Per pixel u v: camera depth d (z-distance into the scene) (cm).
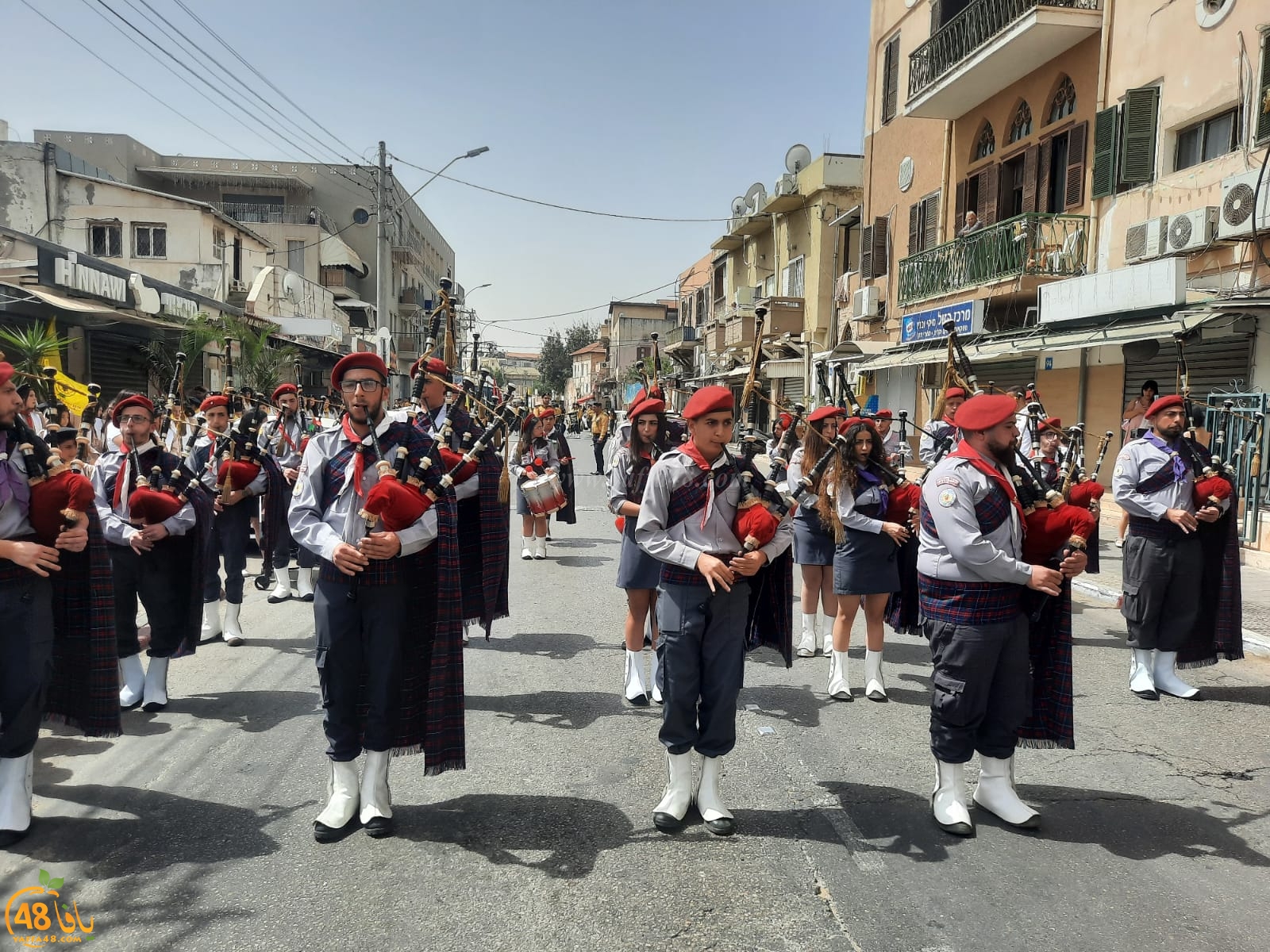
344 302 3784
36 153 2228
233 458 597
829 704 533
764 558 355
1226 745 470
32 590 351
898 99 1930
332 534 345
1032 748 416
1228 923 299
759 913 303
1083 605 828
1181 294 1036
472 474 500
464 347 636
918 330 1645
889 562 519
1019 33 1320
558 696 540
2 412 346
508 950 280
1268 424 943
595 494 1736
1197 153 1138
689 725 369
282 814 374
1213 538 546
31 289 1248
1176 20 1150
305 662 600
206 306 1830
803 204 2633
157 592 494
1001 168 1558
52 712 397
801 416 649
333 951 278
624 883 321
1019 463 409
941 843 355
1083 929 295
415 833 359
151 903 305
